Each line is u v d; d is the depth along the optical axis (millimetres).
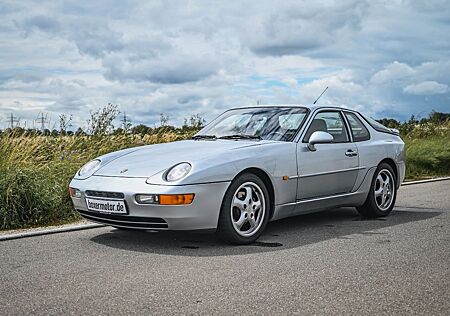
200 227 5344
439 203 8734
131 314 3543
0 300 3846
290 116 6562
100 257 5102
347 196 6801
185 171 5285
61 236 6133
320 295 3906
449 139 18344
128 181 5406
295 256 5094
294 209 6180
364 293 3947
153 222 5312
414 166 14258
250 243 5664
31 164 8133
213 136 6504
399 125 19953
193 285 4164
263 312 3562
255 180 5691
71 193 5910
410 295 3898
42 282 4281
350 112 7215
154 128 11750
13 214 6977
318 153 6367
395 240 5809
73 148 9672
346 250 5332
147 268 4680
